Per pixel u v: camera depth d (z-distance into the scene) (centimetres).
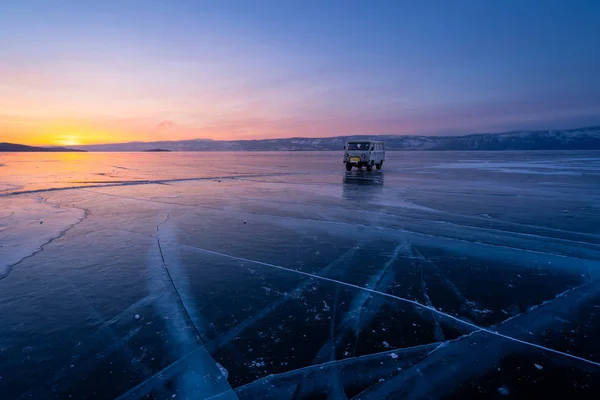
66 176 2114
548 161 4425
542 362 271
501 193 1307
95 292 412
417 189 1445
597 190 1388
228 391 243
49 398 236
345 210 961
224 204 1066
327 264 514
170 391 244
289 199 1170
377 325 334
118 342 305
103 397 237
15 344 301
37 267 496
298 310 366
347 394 238
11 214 894
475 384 246
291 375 260
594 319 342
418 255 555
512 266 502
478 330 323
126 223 792
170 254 561
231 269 492
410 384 247
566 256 546
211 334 319
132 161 4838
